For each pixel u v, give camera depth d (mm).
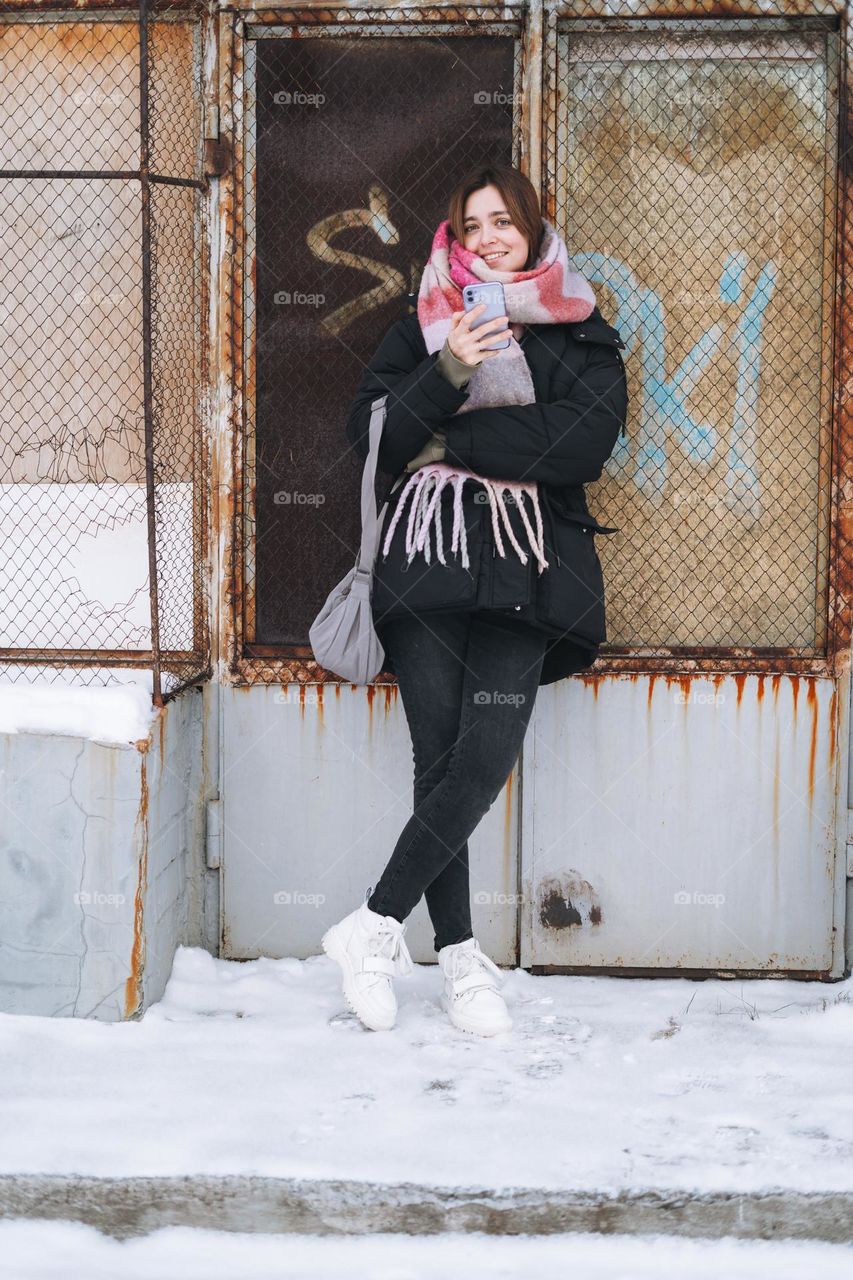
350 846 3225
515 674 2693
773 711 3168
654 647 3227
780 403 3193
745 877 3197
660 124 3150
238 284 3170
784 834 3186
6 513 3266
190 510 3213
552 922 3211
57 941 2820
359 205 3178
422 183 3164
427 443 2705
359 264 3191
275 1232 2229
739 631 3230
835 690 3160
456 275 2734
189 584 3223
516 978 3174
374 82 3152
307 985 3090
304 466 3230
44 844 2811
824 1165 2262
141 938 2812
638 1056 2705
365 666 2811
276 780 3225
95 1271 2160
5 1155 2277
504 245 2760
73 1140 2324
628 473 3217
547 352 2762
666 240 3172
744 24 3102
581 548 2746
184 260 3189
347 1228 2213
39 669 3203
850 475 3137
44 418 3270
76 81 3199
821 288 3164
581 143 3156
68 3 3158
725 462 3209
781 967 3207
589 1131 2375
